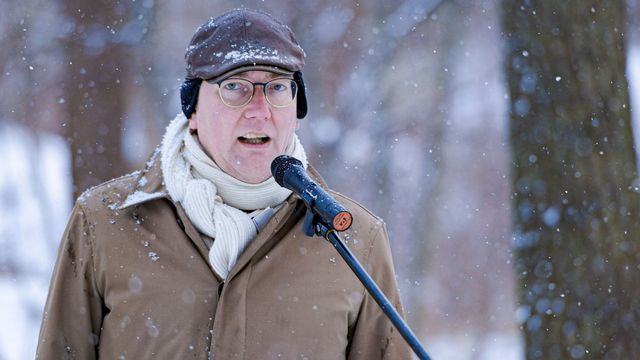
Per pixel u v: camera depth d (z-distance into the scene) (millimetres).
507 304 45031
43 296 31281
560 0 16719
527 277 16672
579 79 16625
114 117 28938
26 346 28875
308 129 39188
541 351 16516
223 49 11086
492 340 43375
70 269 11258
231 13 11445
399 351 11875
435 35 41562
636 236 16609
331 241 10016
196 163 11383
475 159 45219
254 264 11219
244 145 11109
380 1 39562
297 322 11156
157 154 11742
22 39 30422
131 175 11875
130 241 11141
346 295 11469
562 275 16438
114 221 11234
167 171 11359
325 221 10086
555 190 16547
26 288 31547
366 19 40375
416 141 43406
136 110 33062
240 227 11047
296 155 11695
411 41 40688
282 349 11047
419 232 43844
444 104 42688
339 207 9852
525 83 16719
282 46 11164
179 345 10859
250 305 11086
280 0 40719
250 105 11031
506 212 46844
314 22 40594
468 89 43844
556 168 16562
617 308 16375
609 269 16375
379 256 11930
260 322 11055
